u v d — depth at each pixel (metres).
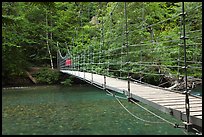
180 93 4.02
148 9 11.12
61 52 17.52
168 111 2.86
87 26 16.48
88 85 14.98
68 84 14.98
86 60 12.05
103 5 16.69
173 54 8.87
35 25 16.53
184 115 2.53
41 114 6.69
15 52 15.16
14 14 15.36
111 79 7.52
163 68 9.16
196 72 7.94
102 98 9.23
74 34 17.28
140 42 9.50
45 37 17.02
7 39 14.75
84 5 18.28
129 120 5.59
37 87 14.47
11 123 5.65
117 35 11.26
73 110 7.12
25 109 7.52
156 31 10.62
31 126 5.35
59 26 17.30
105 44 11.48
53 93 11.55
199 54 7.99
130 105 7.43
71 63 14.21
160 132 4.59
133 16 11.32
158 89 4.63
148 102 3.42
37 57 16.86
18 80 14.89
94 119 5.85
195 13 8.00
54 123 5.58
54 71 15.61
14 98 10.07
